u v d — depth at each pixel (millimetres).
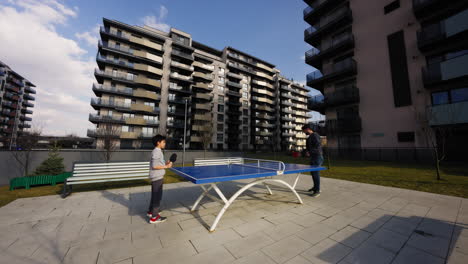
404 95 14234
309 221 3051
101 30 30703
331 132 17656
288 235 2557
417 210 3570
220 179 2746
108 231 2688
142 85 33375
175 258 1997
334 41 19531
